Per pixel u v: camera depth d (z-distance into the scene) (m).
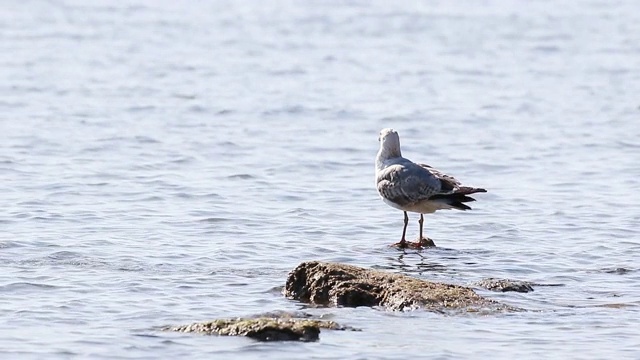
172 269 14.95
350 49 45.22
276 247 16.45
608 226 18.11
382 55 43.81
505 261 15.83
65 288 13.84
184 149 25.16
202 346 11.57
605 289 14.24
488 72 39.97
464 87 36.47
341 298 13.19
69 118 29.14
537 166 23.89
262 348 11.49
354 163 24.02
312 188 21.20
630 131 28.62
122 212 18.67
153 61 41.00
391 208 19.48
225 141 26.33
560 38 49.00
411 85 36.75
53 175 21.78
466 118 30.55
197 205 19.39
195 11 56.84
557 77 38.94
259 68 39.91
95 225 17.64
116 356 11.30
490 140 27.25
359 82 37.22
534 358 11.45
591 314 13.01
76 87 34.62
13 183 20.91
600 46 46.75
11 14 53.25
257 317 12.52
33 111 30.05
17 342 11.72
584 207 19.62
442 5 60.88
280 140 26.77
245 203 19.67
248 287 14.05
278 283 14.27
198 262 15.39
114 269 14.85
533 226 18.16
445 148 26.17
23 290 13.72
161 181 21.47
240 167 23.22
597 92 35.62
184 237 16.97
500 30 51.41
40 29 48.66
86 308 13.01
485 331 12.26
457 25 52.94
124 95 33.41
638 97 34.72
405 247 16.61
